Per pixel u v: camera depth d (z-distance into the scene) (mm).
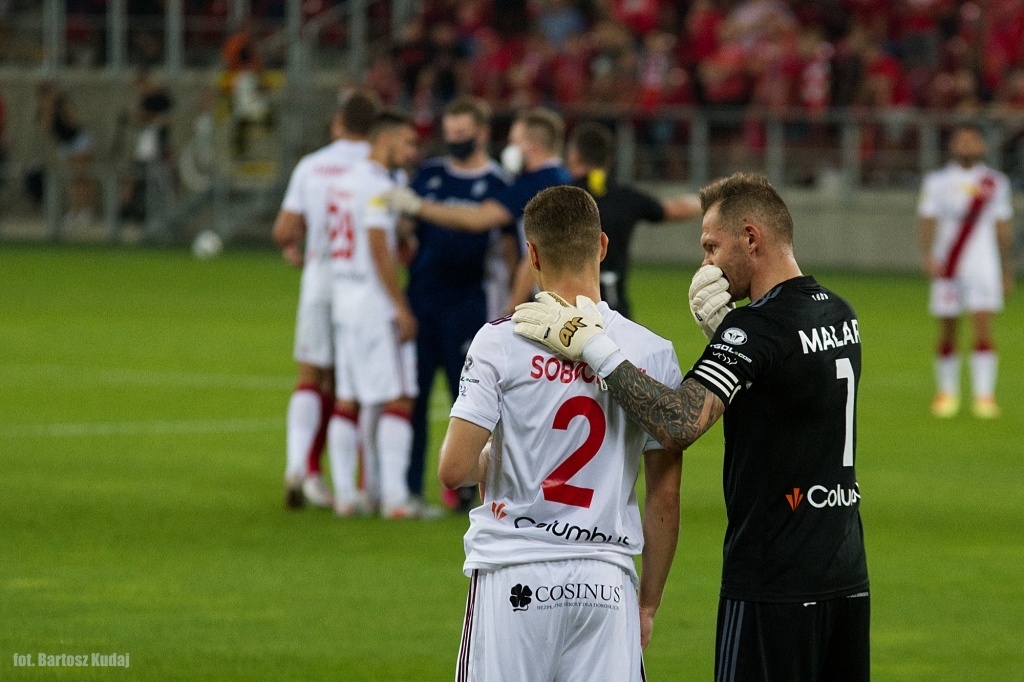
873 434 43938
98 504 33219
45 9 121750
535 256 15289
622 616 14789
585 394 14820
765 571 14898
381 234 30734
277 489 35406
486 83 110062
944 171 48062
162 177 115562
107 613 24438
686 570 27922
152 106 114938
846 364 15219
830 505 15031
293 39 116062
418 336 32781
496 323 15055
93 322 70250
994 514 33156
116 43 120750
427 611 24906
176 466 38000
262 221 113938
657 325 69375
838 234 103125
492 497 15031
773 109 103812
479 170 32594
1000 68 105188
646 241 109250
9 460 38375
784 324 14922
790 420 14922
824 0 110812
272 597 25641
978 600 25969
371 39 122250
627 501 15172
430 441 42750
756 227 15359
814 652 14961
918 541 30531
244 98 112312
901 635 23812
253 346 62688
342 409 32375
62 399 48625
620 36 109812
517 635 14578
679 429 14359
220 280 91625
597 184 31719
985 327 47969
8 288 84625
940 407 48094
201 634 23312
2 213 119938
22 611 24453
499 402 14828
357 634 23500
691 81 106125
